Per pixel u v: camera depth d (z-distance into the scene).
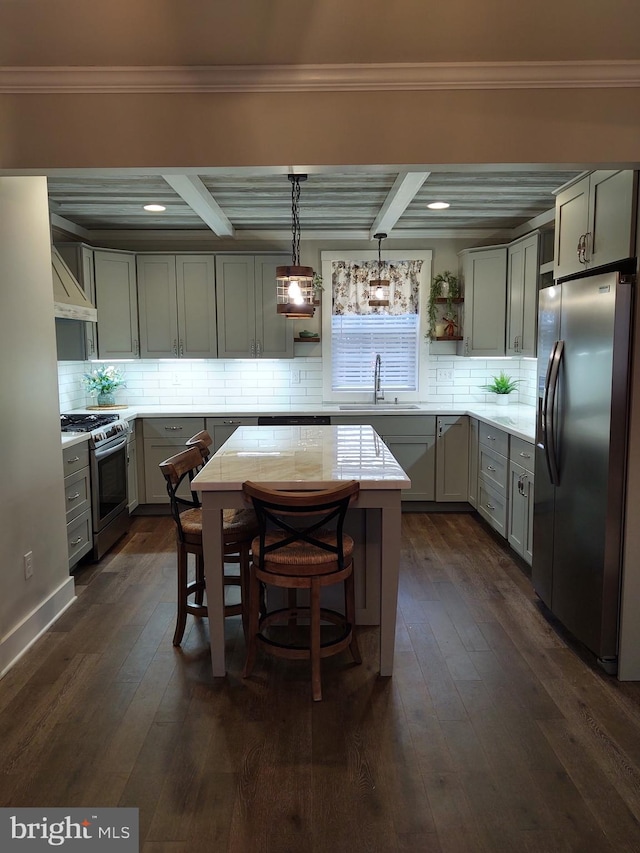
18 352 2.92
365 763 2.10
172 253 5.33
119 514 4.59
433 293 5.54
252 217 5.02
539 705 2.45
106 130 2.31
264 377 5.77
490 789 1.98
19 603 2.90
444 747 2.18
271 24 2.02
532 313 4.61
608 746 2.19
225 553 2.87
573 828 1.82
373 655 2.85
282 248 5.63
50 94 2.29
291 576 2.47
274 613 2.84
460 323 5.60
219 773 2.05
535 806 1.90
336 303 5.68
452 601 3.44
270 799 1.93
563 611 3.02
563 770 2.07
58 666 2.77
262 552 2.49
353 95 2.30
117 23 2.01
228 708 2.43
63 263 4.40
